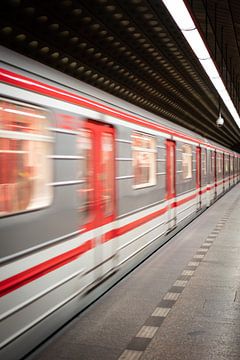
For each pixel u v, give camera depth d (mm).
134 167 6875
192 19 5730
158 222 8531
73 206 4609
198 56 7820
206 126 24500
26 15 5777
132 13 7145
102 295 5977
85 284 4988
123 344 4426
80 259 4812
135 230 6965
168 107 15156
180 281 6688
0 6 5359
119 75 9781
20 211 3604
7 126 3457
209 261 8023
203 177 15102
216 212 15773
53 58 7289
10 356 3486
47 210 4035
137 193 7023
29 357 4062
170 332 4727
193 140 12820
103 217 5547
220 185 21547
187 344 4422
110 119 5777
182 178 11031
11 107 3525
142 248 7418
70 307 4613
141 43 8562
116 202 6020
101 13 6766
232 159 30328
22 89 3684
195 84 13891
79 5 6109
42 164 3977
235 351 4258
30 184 3766
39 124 3949
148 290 6223
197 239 10266
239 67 13734
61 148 4348
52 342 4453
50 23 6281
